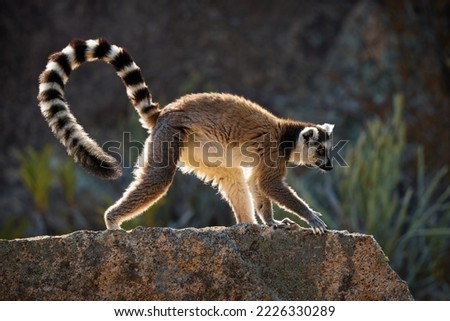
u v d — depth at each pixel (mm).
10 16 23875
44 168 17047
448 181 19281
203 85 22672
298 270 7961
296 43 24188
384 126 20062
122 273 7762
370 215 15320
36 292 7711
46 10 24312
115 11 24344
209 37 23781
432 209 16266
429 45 22641
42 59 23531
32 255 7777
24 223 17438
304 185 17500
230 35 23938
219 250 7809
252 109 9242
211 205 18594
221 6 24672
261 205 9227
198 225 18281
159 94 22562
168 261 7793
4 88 22953
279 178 9109
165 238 7824
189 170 9352
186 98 9078
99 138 21562
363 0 24203
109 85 22750
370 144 16531
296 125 9594
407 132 20734
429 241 16891
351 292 7938
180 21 24094
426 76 22172
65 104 9039
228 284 7746
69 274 7754
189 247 7809
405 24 22969
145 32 23859
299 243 8016
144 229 7863
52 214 18922
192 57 23375
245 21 24484
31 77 23281
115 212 8688
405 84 22172
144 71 23062
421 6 23062
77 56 9258
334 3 25234
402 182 19438
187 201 18562
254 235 7996
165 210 17453
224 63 23328
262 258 7965
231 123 8992
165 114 8984
